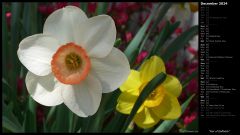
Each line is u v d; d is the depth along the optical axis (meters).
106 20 0.47
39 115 0.89
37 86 0.48
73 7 0.47
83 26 0.47
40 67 0.48
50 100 0.48
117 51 0.48
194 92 0.95
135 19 1.21
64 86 0.48
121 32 1.12
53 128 0.72
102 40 0.47
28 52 0.47
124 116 0.69
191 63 1.07
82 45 0.48
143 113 0.56
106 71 0.48
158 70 0.55
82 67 0.47
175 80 0.55
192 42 1.19
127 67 0.48
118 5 1.12
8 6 1.07
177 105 0.55
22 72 0.87
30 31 0.86
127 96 0.55
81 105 0.48
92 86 0.48
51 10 1.04
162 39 0.83
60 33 0.47
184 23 1.17
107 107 0.71
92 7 1.00
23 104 0.85
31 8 0.81
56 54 0.47
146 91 0.54
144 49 1.11
